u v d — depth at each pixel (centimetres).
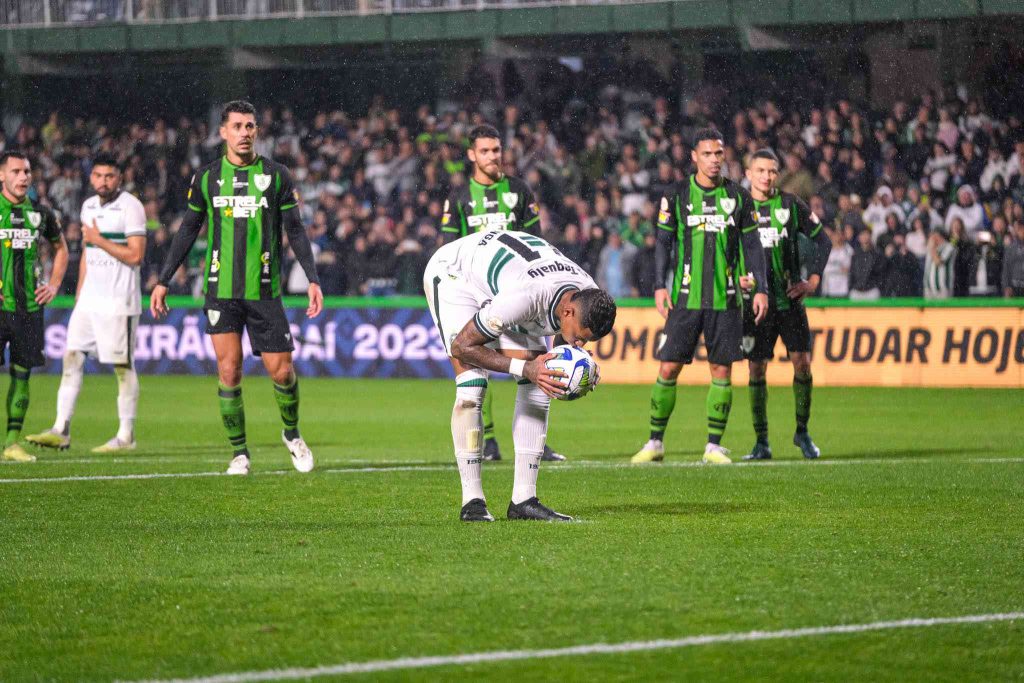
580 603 1298
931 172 6172
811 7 6341
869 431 3456
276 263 2489
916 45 6575
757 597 1326
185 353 5950
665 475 2434
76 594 1362
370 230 6631
